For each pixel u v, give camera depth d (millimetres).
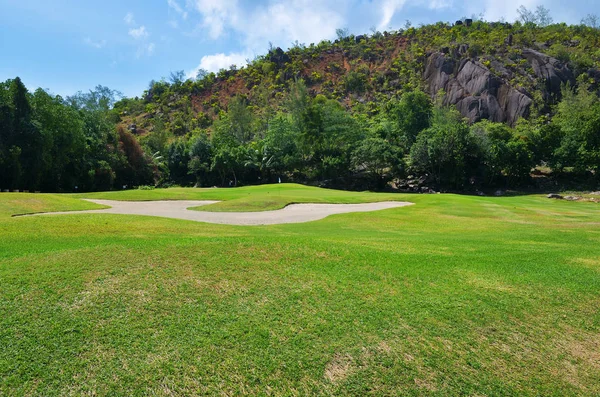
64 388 4535
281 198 29578
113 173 54219
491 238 14828
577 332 6477
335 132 66188
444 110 77375
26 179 42219
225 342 5508
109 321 5840
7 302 6172
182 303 6492
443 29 123625
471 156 57656
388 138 69750
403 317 6488
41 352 5086
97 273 7430
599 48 98000
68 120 47031
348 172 63344
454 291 7660
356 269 8609
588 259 10562
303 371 5051
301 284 7531
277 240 10859
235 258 8750
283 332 5832
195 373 4891
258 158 65062
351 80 109500
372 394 4781
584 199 41281
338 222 19953
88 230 13188
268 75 125125
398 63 111250
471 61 92062
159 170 70312
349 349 5539
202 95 124750
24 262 7980
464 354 5645
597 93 83500
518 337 6195
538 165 60156
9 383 4539
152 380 4734
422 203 28484
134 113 119000
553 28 113062
